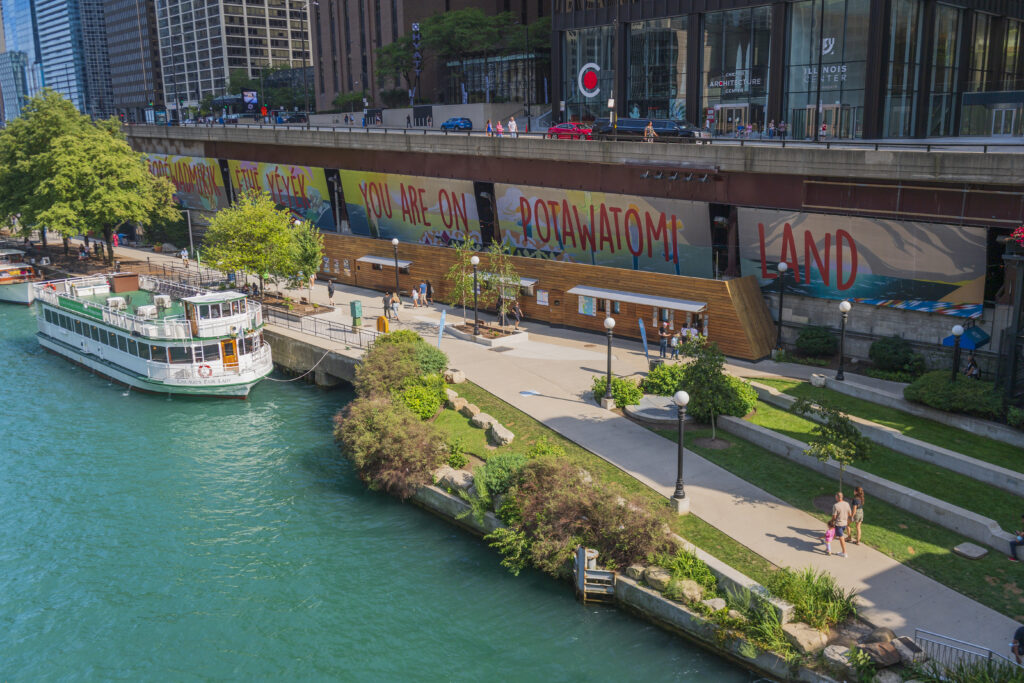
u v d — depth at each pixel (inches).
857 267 1638.8
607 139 2146.9
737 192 1758.1
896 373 1546.5
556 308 1978.3
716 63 2370.8
